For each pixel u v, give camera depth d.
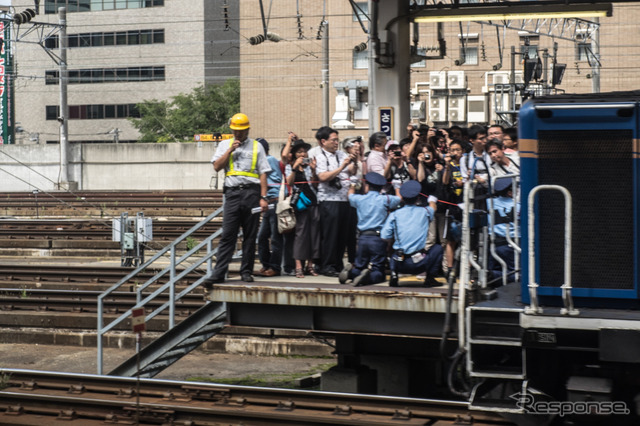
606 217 6.84
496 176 8.24
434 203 8.55
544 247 6.98
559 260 6.95
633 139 6.75
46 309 14.50
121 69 73.06
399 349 9.51
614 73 44.12
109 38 73.12
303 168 9.48
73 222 25.50
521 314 6.61
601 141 6.84
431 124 42.16
